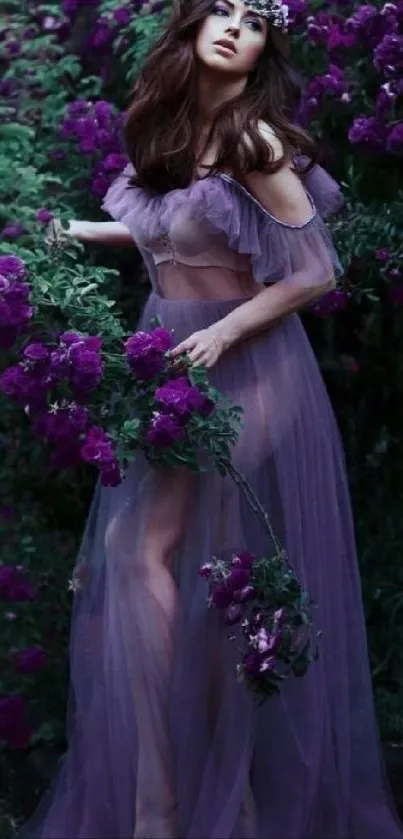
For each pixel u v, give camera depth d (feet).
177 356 11.66
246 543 12.05
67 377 11.75
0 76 16.88
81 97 16.71
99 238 13.56
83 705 12.29
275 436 12.09
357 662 12.69
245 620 11.61
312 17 15.23
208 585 11.82
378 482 16.07
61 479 15.70
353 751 12.57
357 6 15.51
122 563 11.94
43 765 14.01
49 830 12.08
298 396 12.29
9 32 16.92
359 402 16.01
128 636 11.84
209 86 12.05
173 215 11.82
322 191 12.51
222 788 11.66
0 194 15.19
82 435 12.05
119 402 11.78
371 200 15.39
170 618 11.85
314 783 11.98
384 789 12.76
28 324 12.29
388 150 14.51
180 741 11.73
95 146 15.51
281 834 11.85
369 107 15.25
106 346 12.19
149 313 12.55
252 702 11.79
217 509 11.94
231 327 11.76
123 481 12.10
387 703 14.97
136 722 11.85
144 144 12.19
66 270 13.06
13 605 14.70
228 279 12.10
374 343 15.46
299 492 12.21
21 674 14.55
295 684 12.05
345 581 12.70
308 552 12.23
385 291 15.26
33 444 15.44
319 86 15.01
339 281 14.76
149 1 16.02
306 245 11.85
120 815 11.89
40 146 16.21
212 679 11.86
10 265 12.21
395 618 15.71
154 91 12.14
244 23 11.95
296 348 12.42
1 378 12.25
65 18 17.08
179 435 11.34
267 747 12.03
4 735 13.98
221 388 12.05
